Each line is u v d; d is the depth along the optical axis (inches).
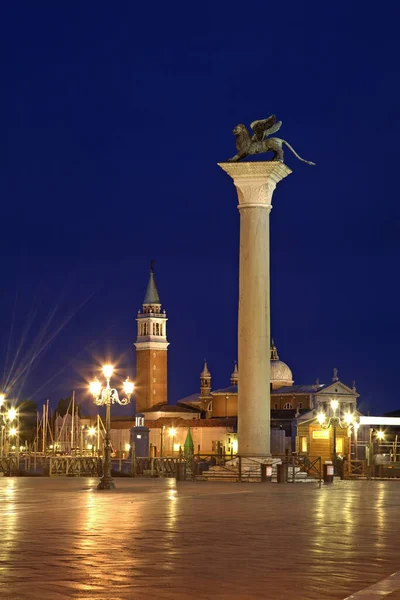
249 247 2461.9
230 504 1520.7
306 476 2503.7
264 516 1278.3
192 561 816.3
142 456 4370.1
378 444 3981.3
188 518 1242.0
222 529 1090.7
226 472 2469.2
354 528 1106.7
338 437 4205.2
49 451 6432.1
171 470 3417.8
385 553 873.5
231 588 683.4
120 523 1162.6
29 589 673.0
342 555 858.8
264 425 2455.7
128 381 2148.1
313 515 1296.8
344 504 1526.8
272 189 2502.5
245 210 2472.9
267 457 2454.5
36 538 987.3
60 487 2117.4
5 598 639.8
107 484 2006.6
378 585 697.0
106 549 895.1
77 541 959.6
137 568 773.3
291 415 7367.1
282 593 665.0
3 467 3344.0
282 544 941.8
